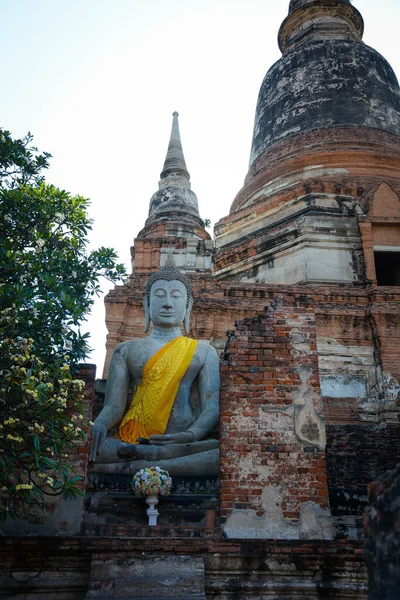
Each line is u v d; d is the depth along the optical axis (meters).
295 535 8.74
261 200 23.59
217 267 22.55
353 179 22.95
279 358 9.73
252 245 22.09
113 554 8.01
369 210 21.55
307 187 22.48
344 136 25.17
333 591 8.07
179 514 9.95
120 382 11.73
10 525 8.63
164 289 12.79
